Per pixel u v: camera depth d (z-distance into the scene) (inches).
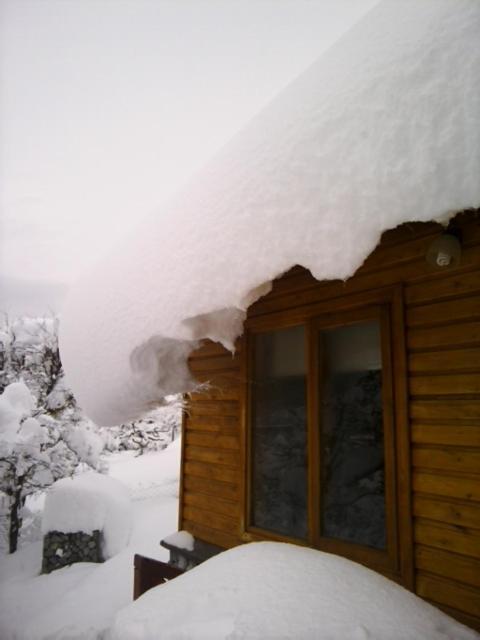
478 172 50.9
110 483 313.4
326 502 100.1
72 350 153.5
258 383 126.0
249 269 81.3
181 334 101.1
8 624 205.2
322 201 69.7
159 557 249.8
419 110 60.0
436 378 81.7
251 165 94.5
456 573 74.5
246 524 122.5
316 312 108.3
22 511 350.0
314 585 69.4
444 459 78.7
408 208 57.3
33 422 326.0
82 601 214.7
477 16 59.6
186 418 160.6
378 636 56.8
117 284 139.6
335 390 102.2
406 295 89.0
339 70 83.2
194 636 59.8
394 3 82.4
